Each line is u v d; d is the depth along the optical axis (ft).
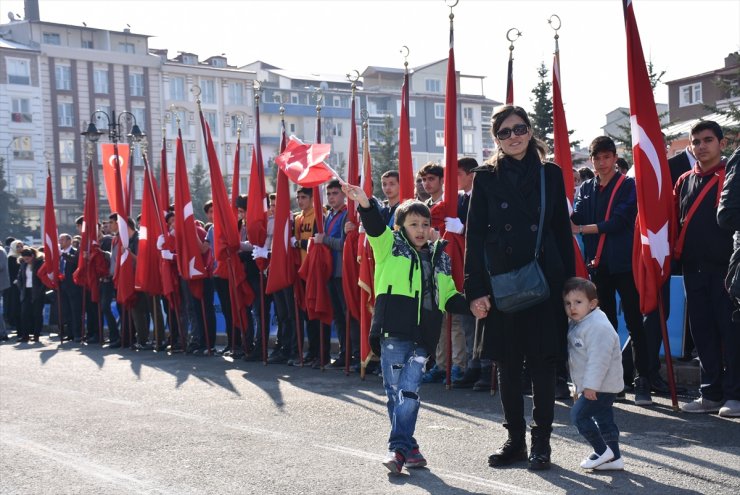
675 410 23.52
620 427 21.48
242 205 40.55
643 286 23.54
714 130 22.97
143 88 246.88
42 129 232.94
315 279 33.83
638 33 23.65
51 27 240.32
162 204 48.78
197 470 18.60
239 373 34.04
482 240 17.75
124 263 45.21
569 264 17.56
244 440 21.49
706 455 18.45
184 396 28.71
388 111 272.51
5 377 35.32
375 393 28.19
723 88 114.62
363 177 34.24
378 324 18.16
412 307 18.15
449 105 28.73
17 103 229.66
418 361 18.37
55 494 17.12
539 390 17.51
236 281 38.37
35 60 231.50
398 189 31.40
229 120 257.96
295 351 36.78
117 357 42.01
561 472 17.39
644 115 23.53
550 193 17.51
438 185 29.63
